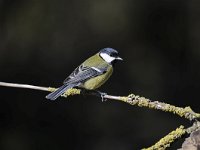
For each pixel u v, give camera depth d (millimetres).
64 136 13047
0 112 13008
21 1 13586
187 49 13945
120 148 12883
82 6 13781
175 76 13742
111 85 13633
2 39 13336
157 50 13930
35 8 13594
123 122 13094
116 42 13812
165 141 5461
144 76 13703
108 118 13164
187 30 14000
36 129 13047
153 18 14000
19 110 13102
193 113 5891
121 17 13836
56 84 13312
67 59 13500
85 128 13125
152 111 13078
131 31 13898
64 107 13219
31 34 13445
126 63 13758
